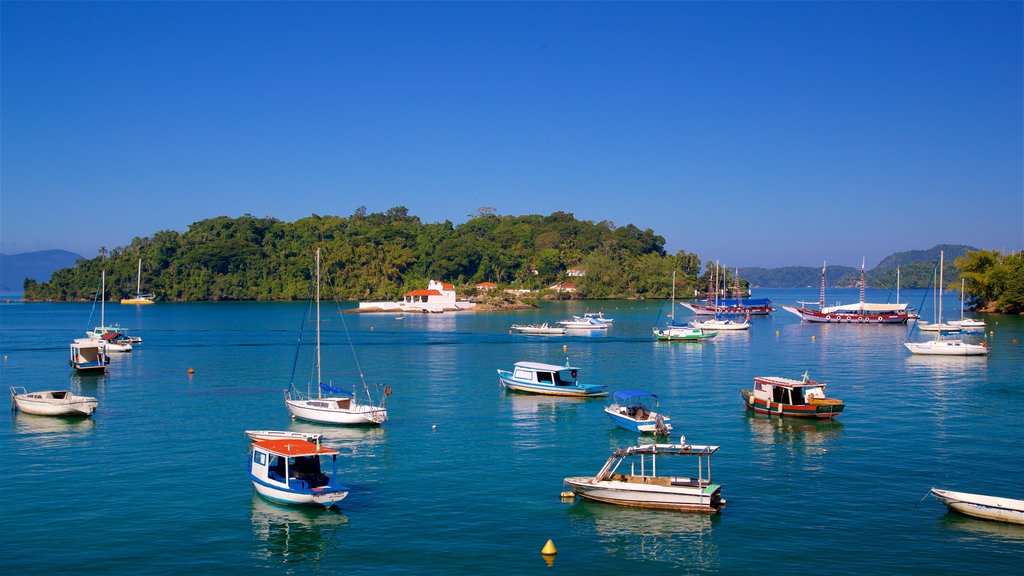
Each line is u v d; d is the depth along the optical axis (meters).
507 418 65.56
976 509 39.03
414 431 60.06
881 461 50.03
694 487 40.97
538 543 36.50
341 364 104.50
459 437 57.94
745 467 48.84
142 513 40.28
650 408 69.25
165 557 34.81
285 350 122.88
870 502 41.91
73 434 58.44
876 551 35.38
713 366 101.88
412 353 119.62
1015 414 64.94
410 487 44.91
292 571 33.44
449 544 36.38
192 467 48.97
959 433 57.75
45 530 37.84
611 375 93.19
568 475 47.41
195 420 64.06
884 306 195.75
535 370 78.44
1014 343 129.50
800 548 35.75
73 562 34.19
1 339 141.25
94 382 86.44
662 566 33.91
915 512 40.31
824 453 52.16
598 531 37.97
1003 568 33.56
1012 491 43.69
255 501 42.31
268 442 43.41
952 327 154.00
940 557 34.69
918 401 71.69
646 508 41.03
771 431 59.31
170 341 138.12
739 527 38.34
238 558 34.75
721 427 60.97
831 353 117.44
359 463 50.16
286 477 41.31
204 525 38.69
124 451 53.06
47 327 175.88
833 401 64.38
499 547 36.00
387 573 33.31
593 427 61.69
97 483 45.47
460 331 165.12
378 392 79.75
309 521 39.25
